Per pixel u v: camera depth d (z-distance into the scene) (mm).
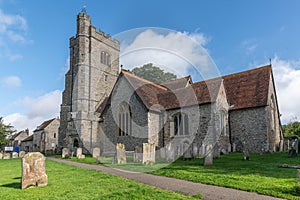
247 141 21578
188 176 9203
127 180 8586
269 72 23422
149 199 6090
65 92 37938
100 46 32438
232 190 7102
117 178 9023
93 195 6598
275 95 24203
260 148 20781
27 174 7723
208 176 9141
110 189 7262
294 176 8953
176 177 9211
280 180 8203
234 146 22016
